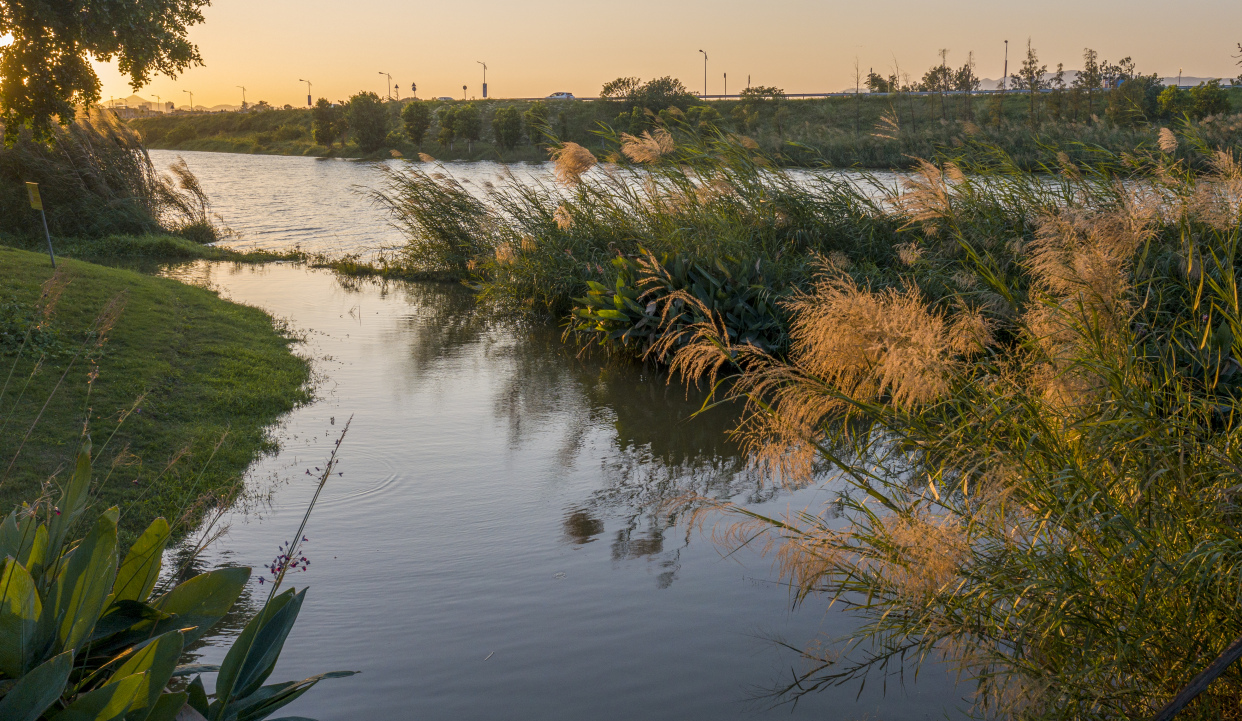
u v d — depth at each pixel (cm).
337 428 834
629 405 934
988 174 1089
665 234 1262
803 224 1215
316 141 10419
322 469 715
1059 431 377
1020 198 1035
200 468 677
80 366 890
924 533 374
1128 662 336
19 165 2338
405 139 8400
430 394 974
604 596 500
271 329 1277
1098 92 5400
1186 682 324
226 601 324
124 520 566
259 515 616
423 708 391
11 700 238
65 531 331
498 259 1539
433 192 1884
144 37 1398
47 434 692
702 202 1264
